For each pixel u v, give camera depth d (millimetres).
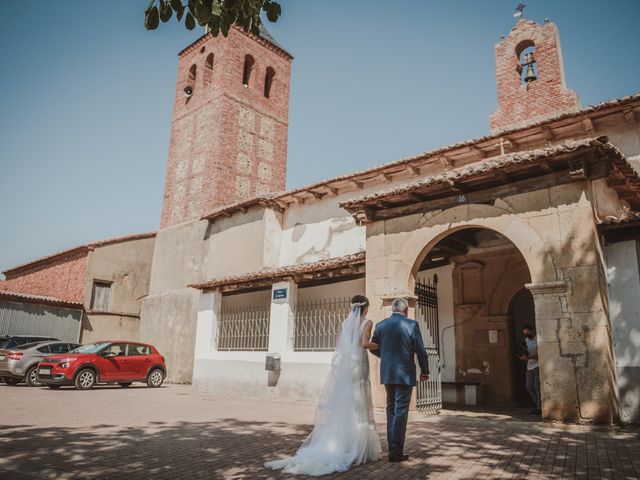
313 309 14250
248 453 5797
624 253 8180
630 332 7898
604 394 7129
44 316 21188
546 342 7766
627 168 8516
